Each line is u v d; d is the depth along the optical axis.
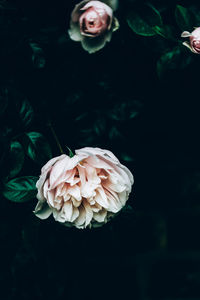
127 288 0.81
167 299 0.82
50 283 0.65
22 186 0.49
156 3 0.58
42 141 0.52
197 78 0.66
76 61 0.61
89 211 0.47
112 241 0.79
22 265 0.62
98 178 0.46
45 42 0.58
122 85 0.62
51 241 0.63
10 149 0.51
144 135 0.72
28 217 0.51
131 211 0.50
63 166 0.44
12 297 0.65
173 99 0.69
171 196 0.79
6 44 0.57
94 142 0.62
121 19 0.57
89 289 0.81
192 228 0.80
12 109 0.54
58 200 0.45
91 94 0.62
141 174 0.75
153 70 0.63
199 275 0.82
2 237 0.62
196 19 0.53
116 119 0.61
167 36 0.54
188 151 0.77
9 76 0.58
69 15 0.60
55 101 0.61
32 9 0.58
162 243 0.81
